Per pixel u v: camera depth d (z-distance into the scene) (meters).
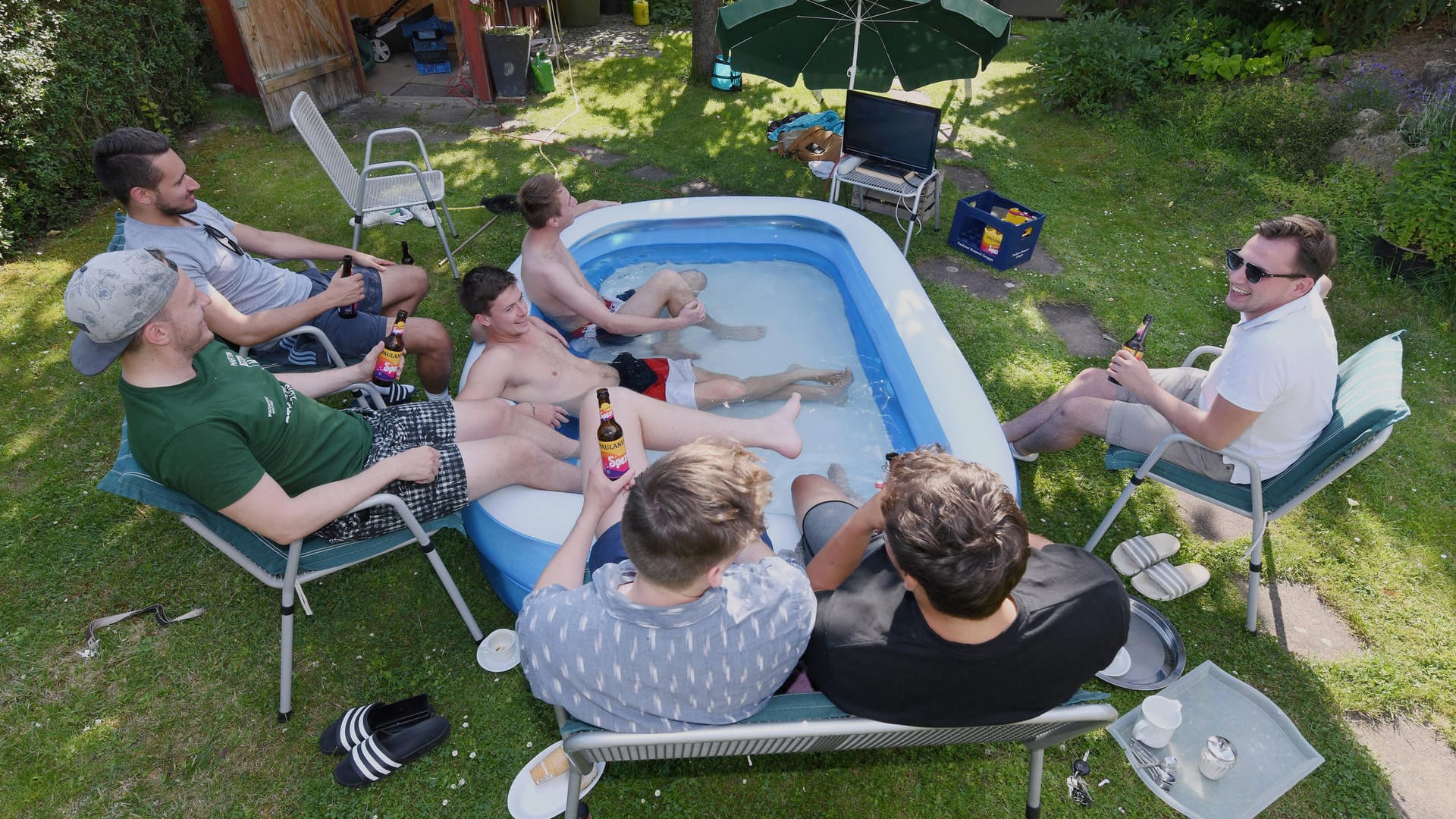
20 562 3.04
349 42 7.27
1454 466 3.56
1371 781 2.43
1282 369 2.44
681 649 1.60
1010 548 1.49
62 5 5.37
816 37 5.28
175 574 3.01
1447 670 2.74
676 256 4.77
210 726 2.52
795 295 4.41
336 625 2.84
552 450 3.04
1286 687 2.69
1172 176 6.12
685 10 9.86
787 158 6.41
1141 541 3.14
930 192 5.28
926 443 3.22
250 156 6.25
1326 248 2.38
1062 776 2.44
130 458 2.18
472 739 2.50
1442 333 4.40
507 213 4.89
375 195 4.62
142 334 1.99
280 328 3.01
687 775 2.43
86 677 2.65
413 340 3.40
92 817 2.29
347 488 2.27
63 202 5.38
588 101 7.47
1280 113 6.27
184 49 6.43
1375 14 7.08
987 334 4.36
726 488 1.51
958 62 5.14
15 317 4.38
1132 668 2.73
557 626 1.61
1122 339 4.36
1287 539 3.21
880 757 2.48
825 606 1.77
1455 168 4.85
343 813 2.31
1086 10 8.43
